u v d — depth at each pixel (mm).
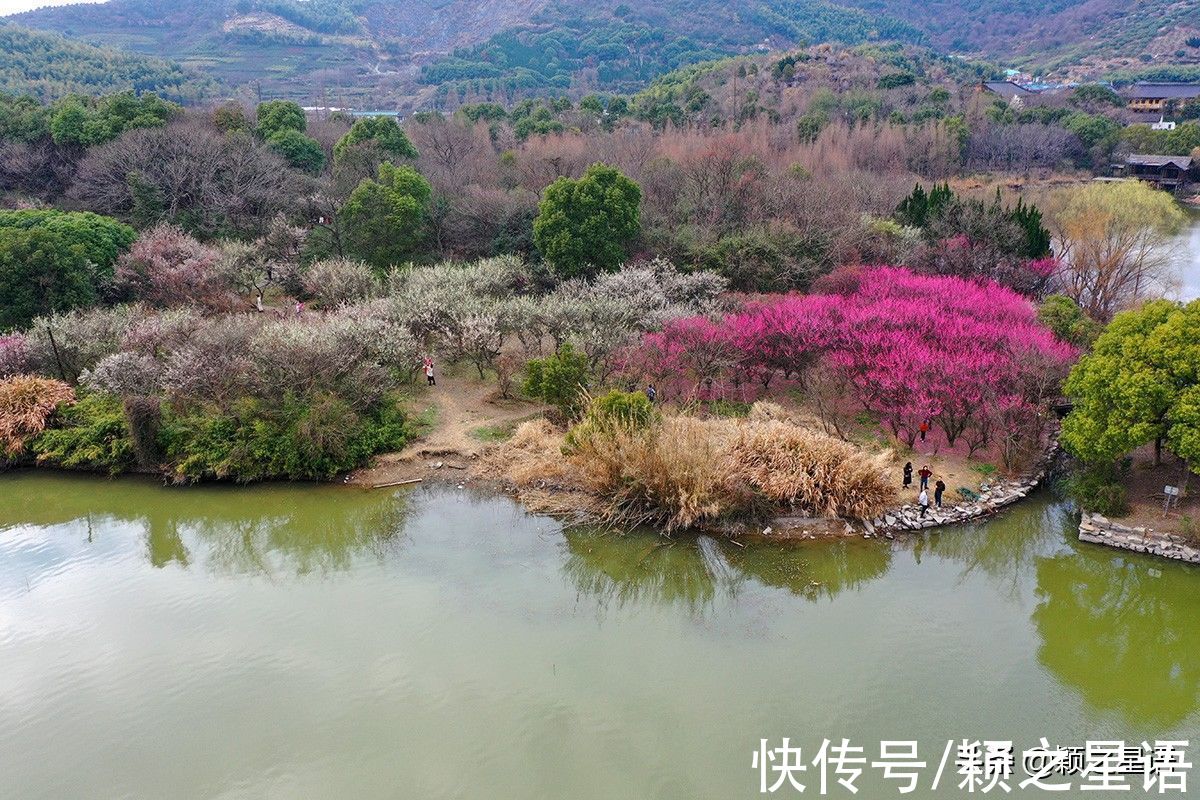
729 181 53438
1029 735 16828
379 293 42500
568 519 25797
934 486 26641
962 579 22922
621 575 23094
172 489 28609
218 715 17562
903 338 30875
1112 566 23188
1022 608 21656
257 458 28797
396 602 21703
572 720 17219
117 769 16125
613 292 38938
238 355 30656
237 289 43531
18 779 15922
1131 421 23031
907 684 18344
